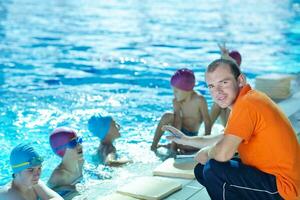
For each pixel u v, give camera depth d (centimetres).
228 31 1527
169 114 595
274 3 2164
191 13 1884
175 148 587
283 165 333
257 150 337
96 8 1975
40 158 372
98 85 946
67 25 1605
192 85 592
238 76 346
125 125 706
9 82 956
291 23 1661
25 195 380
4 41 1359
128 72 1055
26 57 1183
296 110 683
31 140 649
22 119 736
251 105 333
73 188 478
